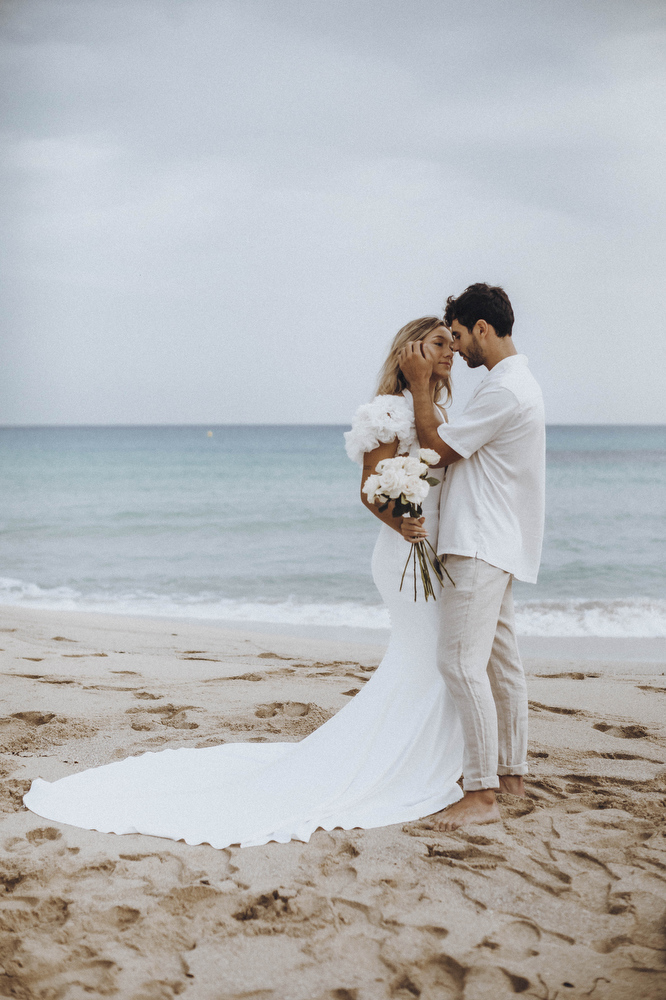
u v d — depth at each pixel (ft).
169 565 44.86
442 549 9.15
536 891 7.55
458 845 8.42
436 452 9.00
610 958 6.48
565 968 6.34
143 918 6.98
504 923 7.00
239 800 9.37
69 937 6.74
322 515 67.92
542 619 28.78
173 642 21.06
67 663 17.19
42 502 79.77
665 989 6.07
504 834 8.72
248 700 14.14
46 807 9.32
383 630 26.43
